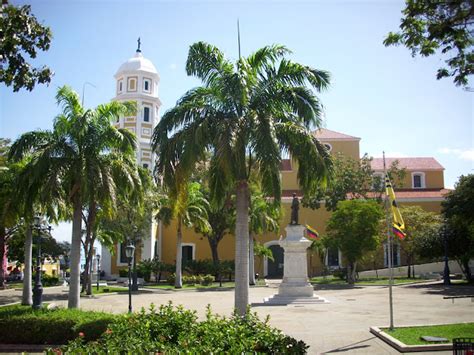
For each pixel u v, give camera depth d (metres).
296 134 13.72
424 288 32.50
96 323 13.05
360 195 49.34
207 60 14.05
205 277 43.12
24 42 11.08
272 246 53.25
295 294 24.39
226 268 48.25
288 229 25.72
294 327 15.78
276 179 13.81
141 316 9.16
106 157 18.56
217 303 25.62
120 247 51.00
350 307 21.86
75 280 18.08
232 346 6.78
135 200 19.23
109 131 18.03
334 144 57.00
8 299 27.73
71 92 18.41
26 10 11.08
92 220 22.64
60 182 17.55
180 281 39.94
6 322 13.59
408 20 12.04
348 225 39.00
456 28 11.64
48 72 11.51
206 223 40.69
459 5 11.19
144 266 47.19
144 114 51.12
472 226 33.84
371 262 48.91
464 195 34.28
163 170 14.10
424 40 12.30
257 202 39.34
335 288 35.34
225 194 14.71
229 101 14.20
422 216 41.66
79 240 18.30
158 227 54.22
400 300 24.88
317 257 51.41
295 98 14.00
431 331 13.56
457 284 34.59
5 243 37.66
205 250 54.72
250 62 14.21
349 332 14.61
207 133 13.52
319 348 12.13
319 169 13.98
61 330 13.47
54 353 6.58
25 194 17.86
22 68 11.10
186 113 14.12
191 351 6.36
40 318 13.63
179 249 40.34
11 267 56.97
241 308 13.80
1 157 23.27
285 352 6.80
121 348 6.75
